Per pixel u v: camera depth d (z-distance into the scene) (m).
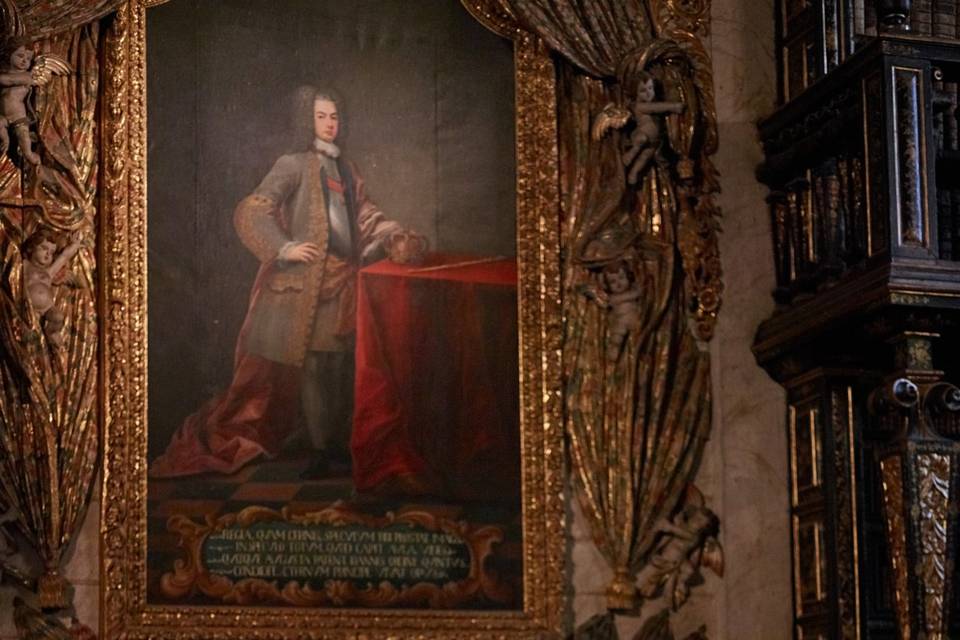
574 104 12.43
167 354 11.60
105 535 11.22
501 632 11.69
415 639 11.56
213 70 11.96
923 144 11.10
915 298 10.86
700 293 12.33
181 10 11.96
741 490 12.19
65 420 11.20
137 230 11.60
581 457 12.01
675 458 12.09
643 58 12.35
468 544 11.78
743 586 12.09
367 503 11.71
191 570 11.38
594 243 12.22
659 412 12.11
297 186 11.99
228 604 11.39
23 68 11.34
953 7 12.59
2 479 11.04
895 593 10.95
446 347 12.00
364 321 11.95
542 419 11.99
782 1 12.72
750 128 12.61
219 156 11.89
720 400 12.27
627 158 12.31
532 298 12.12
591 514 11.95
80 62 11.62
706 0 12.70
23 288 11.20
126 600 11.21
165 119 11.82
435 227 12.13
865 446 12.00
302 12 12.18
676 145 12.33
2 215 11.27
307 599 11.51
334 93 12.15
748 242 12.46
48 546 11.03
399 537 11.70
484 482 11.88
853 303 11.16
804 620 12.01
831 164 12.05
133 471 11.37
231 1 12.06
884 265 10.95
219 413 11.62
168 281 11.67
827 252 11.92
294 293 11.88
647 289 12.23
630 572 11.91
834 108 11.78
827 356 11.95
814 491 12.01
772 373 12.31
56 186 11.39
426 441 11.87
